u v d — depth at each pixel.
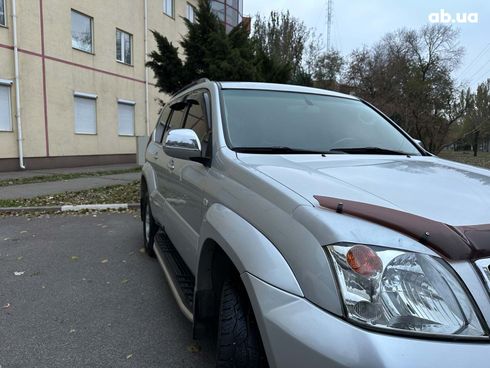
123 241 6.63
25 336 3.59
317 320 1.67
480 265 1.66
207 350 3.39
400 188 2.19
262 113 3.40
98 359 3.25
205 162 3.06
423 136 28.44
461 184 2.34
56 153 17.62
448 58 37.31
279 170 2.45
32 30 16.31
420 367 1.48
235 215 2.36
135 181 13.52
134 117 22.00
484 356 1.51
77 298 4.39
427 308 1.59
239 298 2.27
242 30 12.59
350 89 35.31
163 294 4.52
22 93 16.06
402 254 1.67
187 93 4.51
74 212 8.98
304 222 1.88
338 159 2.93
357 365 1.52
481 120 31.20
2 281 4.86
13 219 8.31
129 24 21.23
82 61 18.64
